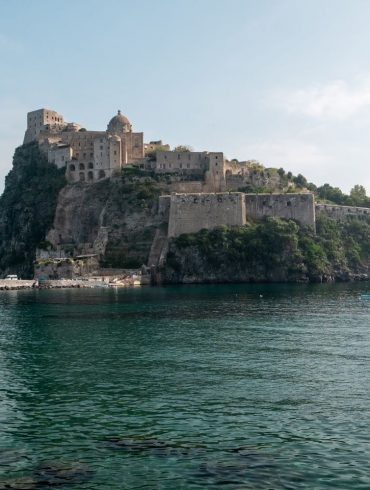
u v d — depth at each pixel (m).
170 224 193.88
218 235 187.88
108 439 35.88
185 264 185.50
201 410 41.25
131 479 30.28
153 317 92.25
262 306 107.75
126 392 46.16
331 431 36.69
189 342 68.31
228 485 29.52
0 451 34.19
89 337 72.62
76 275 188.88
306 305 109.19
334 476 30.41
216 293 140.62
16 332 77.25
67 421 39.28
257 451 33.69
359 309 101.81
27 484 29.83
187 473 30.92
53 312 100.62
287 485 29.47
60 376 51.75
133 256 199.25
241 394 45.22
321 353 60.94
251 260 186.50
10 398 44.84
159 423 38.66
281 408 41.50
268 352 61.69
